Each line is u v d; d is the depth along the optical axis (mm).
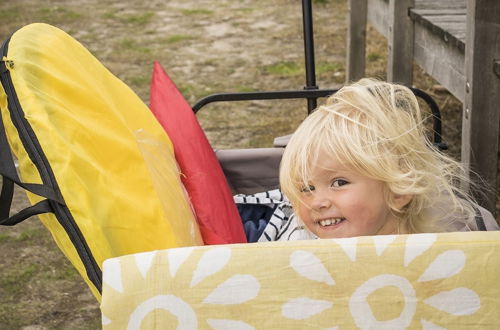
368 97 1441
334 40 5906
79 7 7207
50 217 1303
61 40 1615
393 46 3312
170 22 6660
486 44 2201
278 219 1948
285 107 4582
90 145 1380
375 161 1372
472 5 2197
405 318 1058
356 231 1412
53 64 1485
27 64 1415
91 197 1284
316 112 1466
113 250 1299
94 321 2584
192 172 1833
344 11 6828
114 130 1477
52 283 2822
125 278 1055
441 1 3426
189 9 7145
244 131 4219
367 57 5273
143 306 1056
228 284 1054
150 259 1060
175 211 1516
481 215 1593
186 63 5465
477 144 2264
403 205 1438
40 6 7188
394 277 1051
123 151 1432
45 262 2975
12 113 1326
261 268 1055
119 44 5977
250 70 5273
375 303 1056
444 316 1059
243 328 1062
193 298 1057
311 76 2271
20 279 2852
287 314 1059
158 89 2039
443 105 4254
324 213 1405
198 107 2154
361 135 1393
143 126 1766
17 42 1479
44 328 2547
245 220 2092
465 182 2164
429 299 1056
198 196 1784
